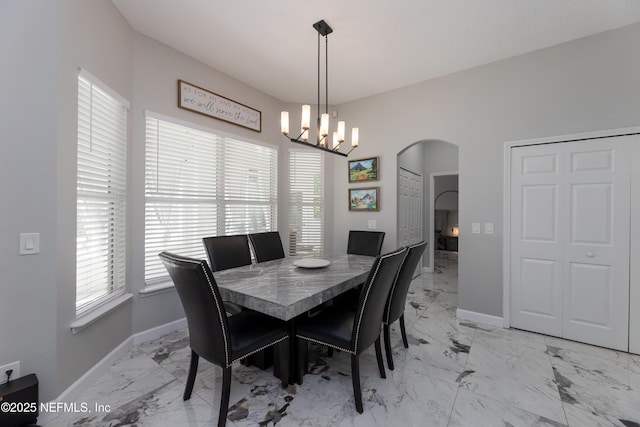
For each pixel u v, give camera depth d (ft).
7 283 4.69
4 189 4.68
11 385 4.54
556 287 8.31
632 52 7.35
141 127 7.96
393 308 6.57
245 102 11.03
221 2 6.75
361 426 4.75
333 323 5.80
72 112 5.50
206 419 4.91
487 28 7.64
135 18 7.36
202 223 9.64
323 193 13.14
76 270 5.67
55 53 5.08
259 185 11.69
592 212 7.80
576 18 7.19
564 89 8.20
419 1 6.66
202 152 9.60
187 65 9.07
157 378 6.18
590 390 5.76
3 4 4.69
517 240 8.91
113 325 6.89
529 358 7.08
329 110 13.17
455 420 4.90
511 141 8.98
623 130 7.41
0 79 4.65
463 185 9.83
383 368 6.10
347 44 8.44
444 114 10.29
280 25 7.60
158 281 8.46
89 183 6.23
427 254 17.51
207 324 4.69
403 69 9.90
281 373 5.79
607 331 7.63
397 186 11.69
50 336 5.02
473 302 9.62
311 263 7.98
